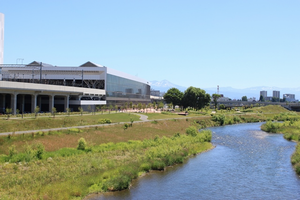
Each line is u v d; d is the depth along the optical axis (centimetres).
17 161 4653
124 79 16575
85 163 4703
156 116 12025
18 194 3453
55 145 5644
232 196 3925
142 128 8362
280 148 7194
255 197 3906
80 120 8369
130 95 17725
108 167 4688
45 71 14312
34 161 4722
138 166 4878
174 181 4462
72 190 3706
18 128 6538
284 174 4928
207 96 18475
